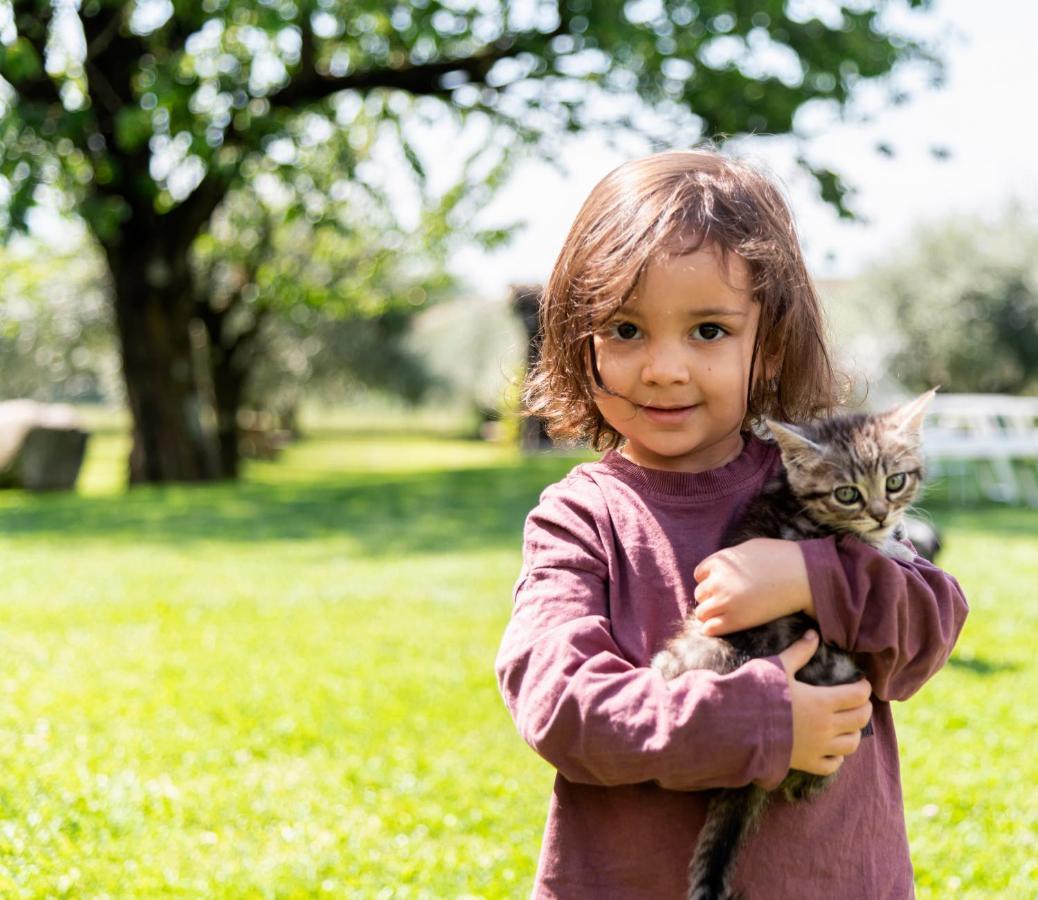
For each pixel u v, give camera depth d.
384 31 16.61
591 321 1.99
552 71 16.86
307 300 24.56
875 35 16.45
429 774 5.14
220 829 4.45
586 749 1.71
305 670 6.86
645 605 1.95
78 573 10.29
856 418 2.45
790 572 1.84
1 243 15.34
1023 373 28.03
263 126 16.14
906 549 2.36
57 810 4.46
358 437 58.16
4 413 21.41
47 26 16.94
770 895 1.86
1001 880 4.06
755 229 1.96
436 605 8.84
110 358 36.16
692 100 16.44
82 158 17.91
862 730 1.98
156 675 6.72
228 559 11.23
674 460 2.12
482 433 53.16
